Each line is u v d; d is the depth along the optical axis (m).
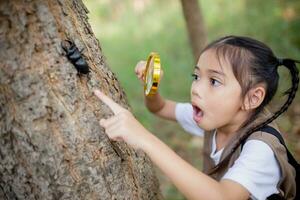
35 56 0.70
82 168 0.75
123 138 0.73
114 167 0.79
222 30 3.02
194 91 0.88
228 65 0.85
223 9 3.34
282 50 2.56
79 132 0.75
